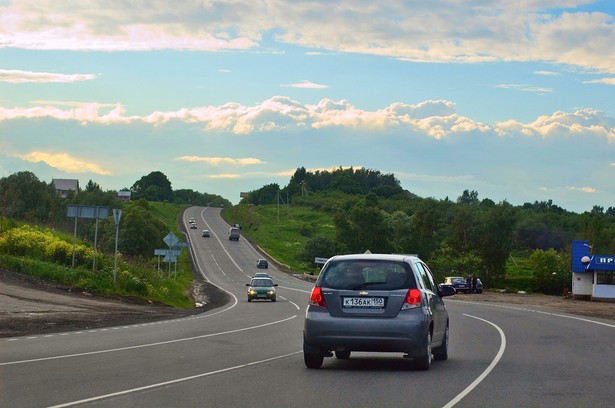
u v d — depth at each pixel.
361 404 10.05
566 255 116.50
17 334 21.28
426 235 128.25
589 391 11.38
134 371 13.50
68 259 45.38
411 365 14.87
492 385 11.95
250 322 29.36
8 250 44.94
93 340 19.84
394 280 13.98
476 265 119.00
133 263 55.00
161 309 37.31
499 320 32.38
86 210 39.84
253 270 111.00
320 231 186.38
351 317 13.82
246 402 10.19
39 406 9.81
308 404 10.04
